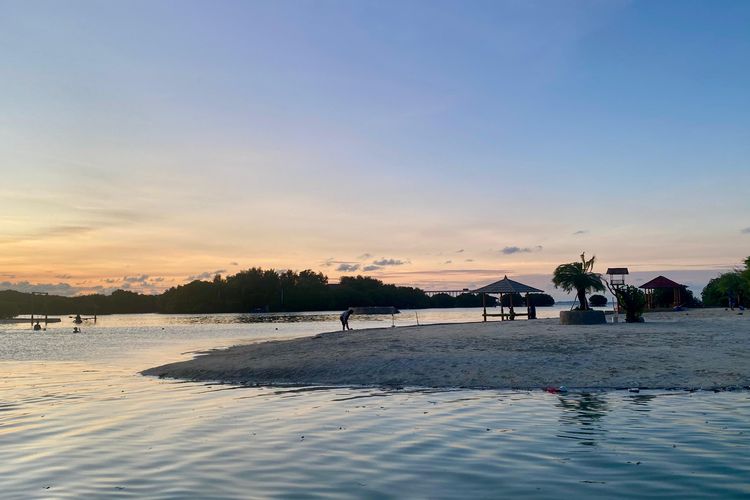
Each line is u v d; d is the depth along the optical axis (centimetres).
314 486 863
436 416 1373
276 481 891
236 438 1185
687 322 3750
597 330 3181
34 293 13338
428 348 2594
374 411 1458
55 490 869
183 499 816
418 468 946
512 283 5344
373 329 4375
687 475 875
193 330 8112
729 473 879
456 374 2020
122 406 1614
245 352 3027
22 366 2978
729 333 2828
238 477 916
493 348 2503
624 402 1508
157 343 5069
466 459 994
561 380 1856
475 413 1401
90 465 1002
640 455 991
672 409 1390
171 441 1170
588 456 994
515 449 1052
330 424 1308
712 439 1088
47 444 1163
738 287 6128
